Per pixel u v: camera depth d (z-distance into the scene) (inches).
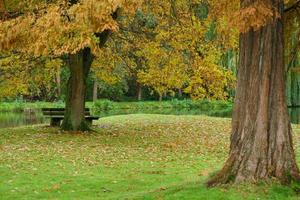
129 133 875.4
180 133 898.1
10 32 370.3
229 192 359.9
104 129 927.0
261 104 375.6
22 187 452.4
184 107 2297.0
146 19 920.9
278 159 372.5
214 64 765.3
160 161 601.9
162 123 1069.8
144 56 909.8
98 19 345.1
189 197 356.8
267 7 341.4
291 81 1888.5
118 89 2465.6
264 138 373.7
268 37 376.8
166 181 481.4
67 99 869.8
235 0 356.2
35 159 594.6
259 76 377.7
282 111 377.7
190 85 768.3
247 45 385.1
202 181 402.6
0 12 486.6
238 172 374.6
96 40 370.3
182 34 813.9
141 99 2674.7
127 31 932.6
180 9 823.7
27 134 826.8
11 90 957.8
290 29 443.8
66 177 497.7
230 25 340.8
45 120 1428.4
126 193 425.4
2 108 1909.4
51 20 355.3
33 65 923.4
